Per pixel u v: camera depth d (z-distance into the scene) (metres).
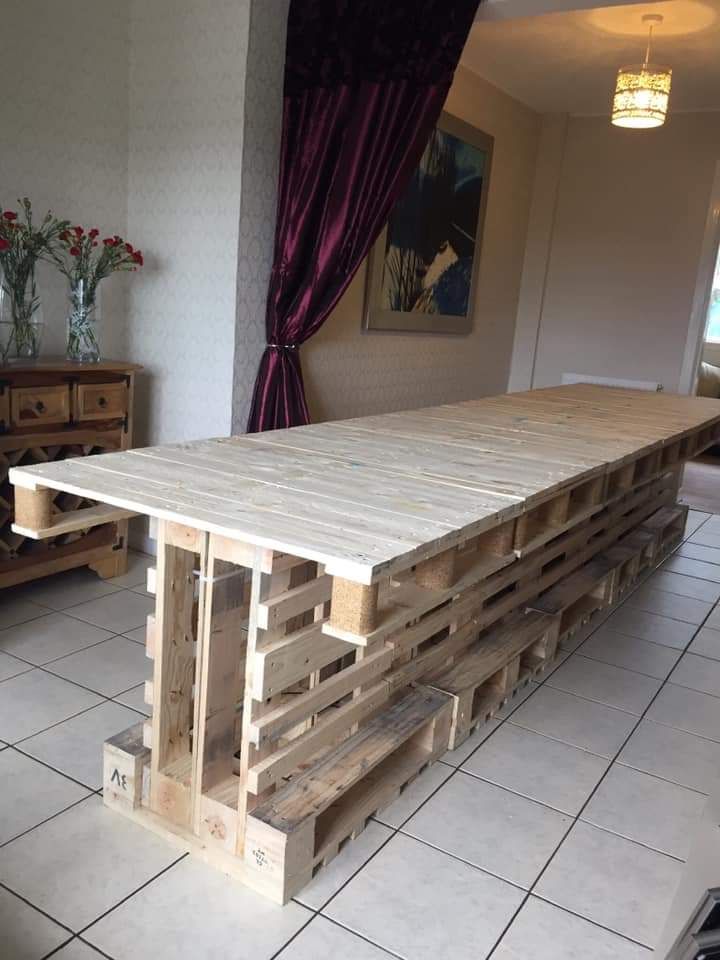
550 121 5.50
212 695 1.66
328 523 1.47
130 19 3.32
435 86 3.02
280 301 3.28
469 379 5.36
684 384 5.42
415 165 3.16
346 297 3.99
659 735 2.39
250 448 2.13
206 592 1.60
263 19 3.06
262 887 1.62
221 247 3.21
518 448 2.36
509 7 3.05
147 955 1.46
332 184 3.18
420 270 4.51
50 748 2.09
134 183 3.43
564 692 2.62
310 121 3.13
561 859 1.81
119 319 3.52
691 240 5.27
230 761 1.78
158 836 1.77
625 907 1.67
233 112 3.09
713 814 1.18
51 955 1.44
